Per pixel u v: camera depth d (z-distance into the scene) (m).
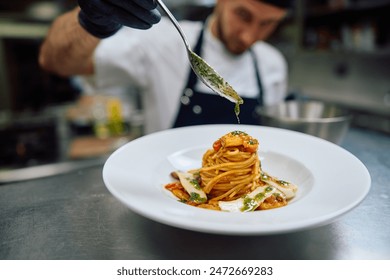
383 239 0.66
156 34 1.84
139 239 0.67
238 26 1.65
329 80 3.49
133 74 1.78
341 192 0.69
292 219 0.59
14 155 2.54
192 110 1.73
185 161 1.00
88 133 2.83
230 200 0.85
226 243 0.66
